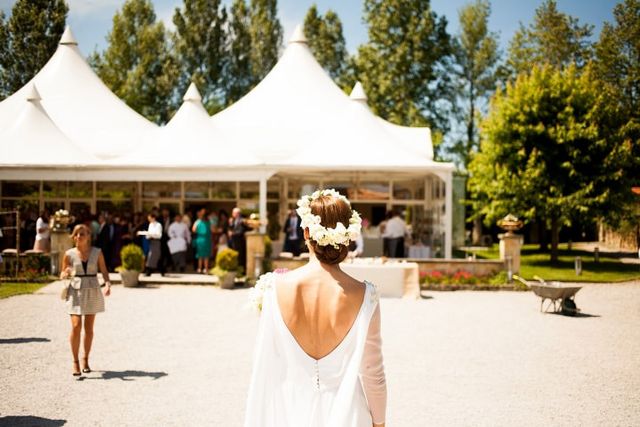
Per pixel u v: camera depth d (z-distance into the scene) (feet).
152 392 21.53
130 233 62.28
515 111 78.07
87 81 79.82
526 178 75.72
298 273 9.31
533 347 29.99
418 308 42.65
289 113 73.82
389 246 64.28
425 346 29.94
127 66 144.77
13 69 130.31
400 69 128.77
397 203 79.97
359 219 9.40
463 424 18.54
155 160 63.41
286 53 80.59
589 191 74.43
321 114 74.08
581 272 67.36
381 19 130.52
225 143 65.72
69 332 32.40
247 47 150.51
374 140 65.31
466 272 54.95
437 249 68.49
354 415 8.82
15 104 75.82
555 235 77.92
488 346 30.12
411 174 76.38
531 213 75.20
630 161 75.10
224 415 19.07
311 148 64.80
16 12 129.49
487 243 121.08
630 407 20.45
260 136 71.26
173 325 34.99
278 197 77.77
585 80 79.10
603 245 113.19
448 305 44.21
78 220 72.64
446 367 25.73
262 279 9.46
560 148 76.54
